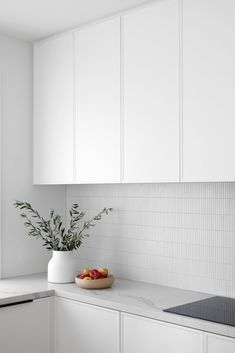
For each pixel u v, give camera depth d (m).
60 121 3.34
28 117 3.58
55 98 3.39
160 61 2.73
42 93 3.50
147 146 2.79
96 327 2.78
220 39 2.46
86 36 3.17
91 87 3.12
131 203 3.36
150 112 2.77
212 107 2.48
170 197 3.13
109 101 3.00
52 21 3.15
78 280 3.05
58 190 3.79
